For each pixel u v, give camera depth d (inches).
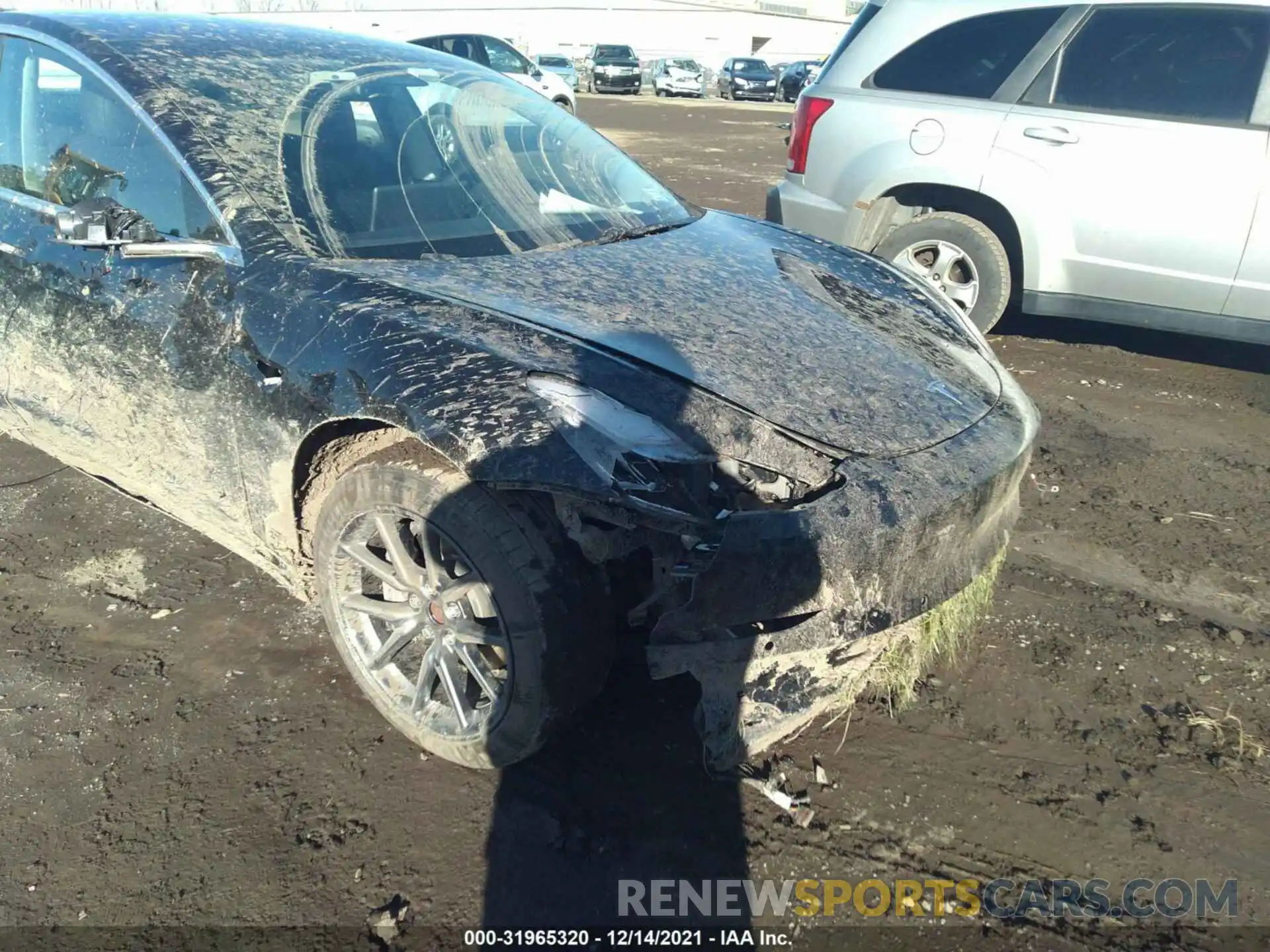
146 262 106.9
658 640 79.7
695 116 905.5
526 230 115.9
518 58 671.8
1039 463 165.8
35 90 124.8
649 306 99.5
